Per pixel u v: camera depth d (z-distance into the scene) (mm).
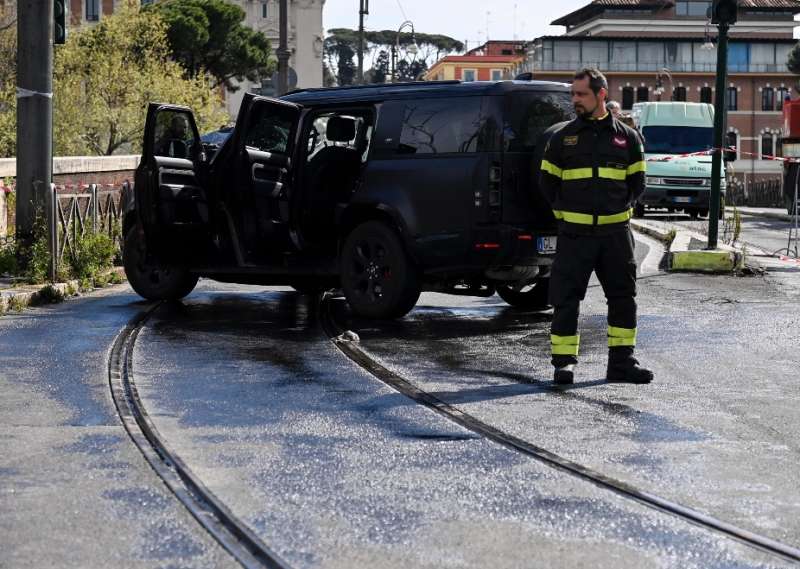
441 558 5516
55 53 53031
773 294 16484
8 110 48094
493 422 8438
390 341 12398
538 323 13930
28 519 6098
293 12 126000
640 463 7305
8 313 14492
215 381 9992
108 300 16078
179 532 5887
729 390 9750
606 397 9406
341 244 14164
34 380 9969
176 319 14047
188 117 15125
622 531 5945
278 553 5570
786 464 7332
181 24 79562
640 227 29172
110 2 92875
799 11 118875
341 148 14242
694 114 37906
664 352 11703
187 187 14805
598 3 120125
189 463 7230
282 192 14484
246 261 14523
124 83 53562
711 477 7000
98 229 19641
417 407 8969
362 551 5605
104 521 6066
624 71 111562
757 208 53531
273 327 13383
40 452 7508
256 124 14523
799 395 9562
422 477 6941
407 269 13539
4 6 51469
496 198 13008
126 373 10328
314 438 7926
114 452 7512
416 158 13469
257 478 6895
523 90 13188
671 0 119812
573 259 10023
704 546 5719
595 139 9961
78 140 51906
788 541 5828
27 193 17078
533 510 6293
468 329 13383
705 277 18672
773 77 111438
